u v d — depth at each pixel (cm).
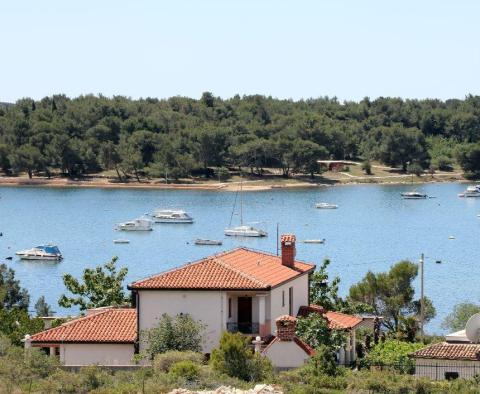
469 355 12088
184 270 13625
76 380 10819
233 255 14762
